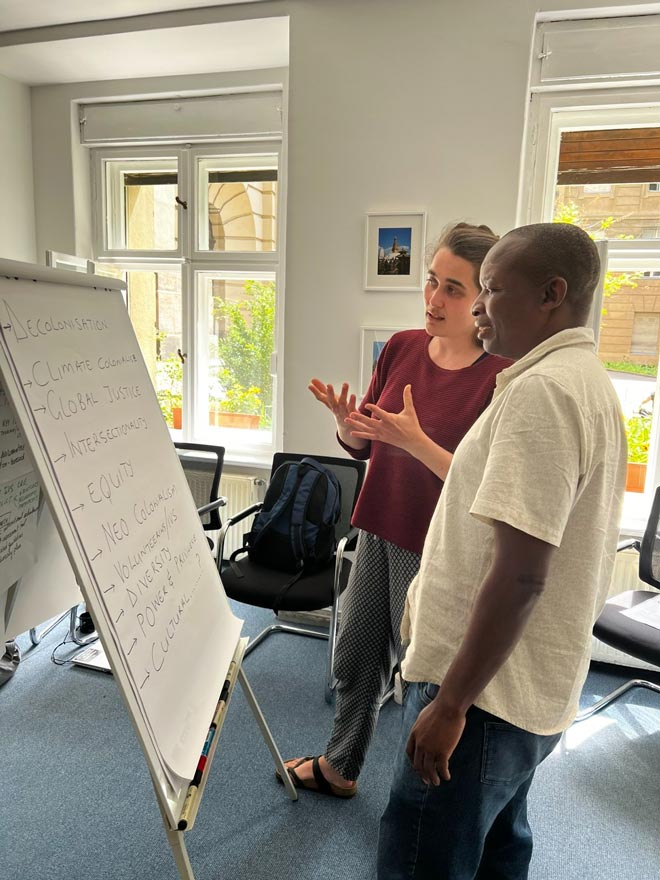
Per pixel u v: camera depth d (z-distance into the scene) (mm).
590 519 810
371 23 2389
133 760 1807
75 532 801
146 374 1292
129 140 3166
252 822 1588
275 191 3115
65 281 1033
